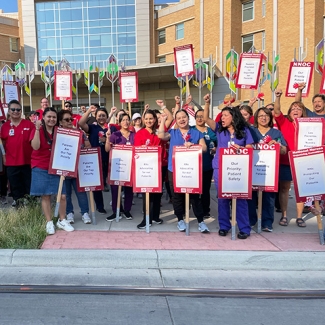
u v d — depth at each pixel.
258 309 3.44
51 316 3.26
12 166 6.45
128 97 8.35
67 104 8.37
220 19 24.84
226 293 3.77
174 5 28.80
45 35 30.73
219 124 5.37
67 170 5.34
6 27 30.78
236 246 4.86
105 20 30.09
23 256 4.46
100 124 6.91
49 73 15.13
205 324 3.14
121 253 4.50
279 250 4.70
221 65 23.36
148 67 21.11
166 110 6.06
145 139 5.80
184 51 7.23
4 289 3.79
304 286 3.98
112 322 3.16
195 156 5.15
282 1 22.12
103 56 30.45
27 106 26.55
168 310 3.40
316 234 5.48
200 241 5.08
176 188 5.26
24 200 6.31
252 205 5.83
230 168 5.03
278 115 6.18
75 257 4.47
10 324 3.11
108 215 6.58
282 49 22.27
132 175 5.78
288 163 5.84
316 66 12.18
